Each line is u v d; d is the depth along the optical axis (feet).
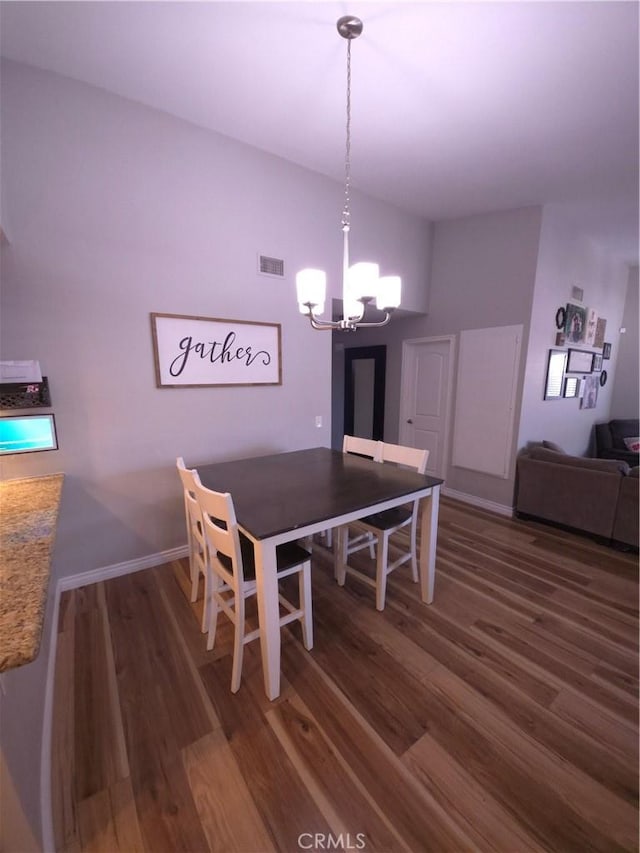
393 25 5.22
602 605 7.25
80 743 4.53
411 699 5.16
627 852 3.54
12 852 2.85
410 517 7.43
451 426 13.44
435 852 3.55
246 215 8.75
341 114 7.32
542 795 4.01
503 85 6.35
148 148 7.34
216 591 5.95
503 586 7.86
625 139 7.75
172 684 5.38
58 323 6.87
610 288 15.88
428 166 9.11
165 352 8.04
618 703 5.14
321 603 7.27
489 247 11.75
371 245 11.28
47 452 7.06
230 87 6.65
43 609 3.01
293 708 5.02
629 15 4.94
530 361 11.34
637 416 17.81
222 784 4.11
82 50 5.82
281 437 10.20
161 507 8.46
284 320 9.78
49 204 6.56
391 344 15.35
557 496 10.58
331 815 3.84
